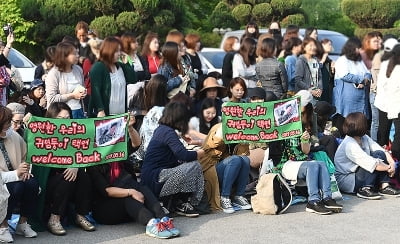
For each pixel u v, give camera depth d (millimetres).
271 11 22719
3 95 8367
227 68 10250
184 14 20672
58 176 6465
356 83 10000
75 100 7809
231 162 7324
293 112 7734
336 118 9203
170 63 9055
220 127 7504
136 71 9227
